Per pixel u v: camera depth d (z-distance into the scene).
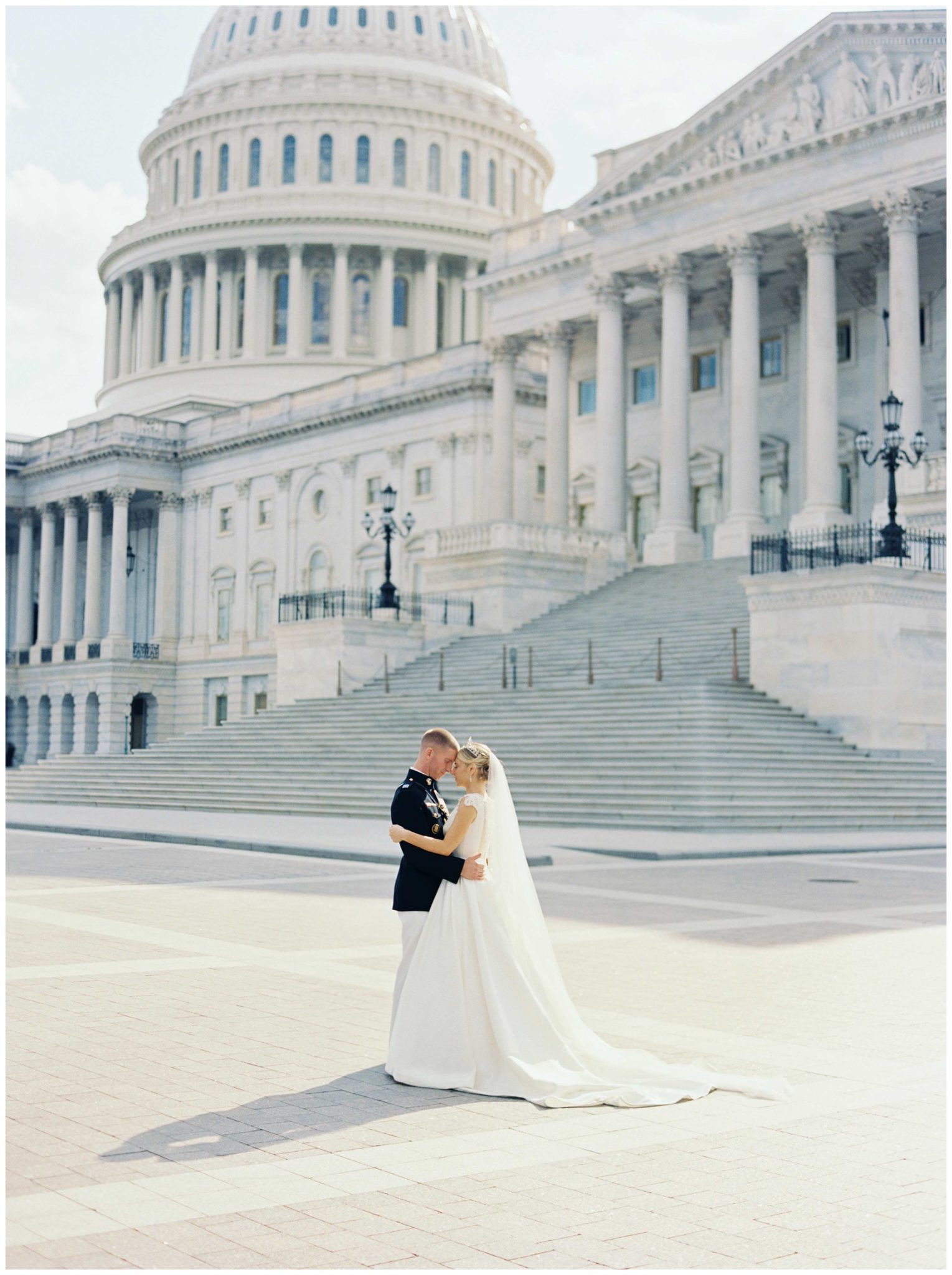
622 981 13.09
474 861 9.73
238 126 115.44
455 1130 8.45
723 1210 7.08
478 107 118.69
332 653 51.94
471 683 47.06
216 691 92.00
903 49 50.25
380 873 22.88
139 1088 9.30
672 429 57.62
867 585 36.28
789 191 53.19
